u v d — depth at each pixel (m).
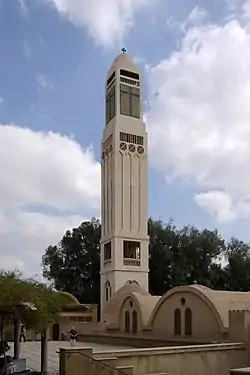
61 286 81.00
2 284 23.05
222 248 79.81
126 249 59.09
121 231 59.00
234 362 25.69
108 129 63.91
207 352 24.77
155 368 22.69
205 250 77.81
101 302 60.88
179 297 35.41
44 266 84.75
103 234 62.34
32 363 29.08
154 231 76.50
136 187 61.22
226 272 78.50
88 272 80.44
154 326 38.28
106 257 61.12
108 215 61.38
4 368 21.77
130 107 63.12
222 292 34.25
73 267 81.06
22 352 37.59
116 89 62.97
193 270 76.00
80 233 82.44
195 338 33.16
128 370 21.38
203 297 32.66
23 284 23.77
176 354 23.58
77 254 81.69
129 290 47.41
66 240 83.19
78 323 50.91
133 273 58.44
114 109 63.16
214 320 31.59
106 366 20.72
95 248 80.19
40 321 23.81
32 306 23.31
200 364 24.30
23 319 23.53
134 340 39.88
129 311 43.00
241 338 26.62
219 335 30.95
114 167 60.62
